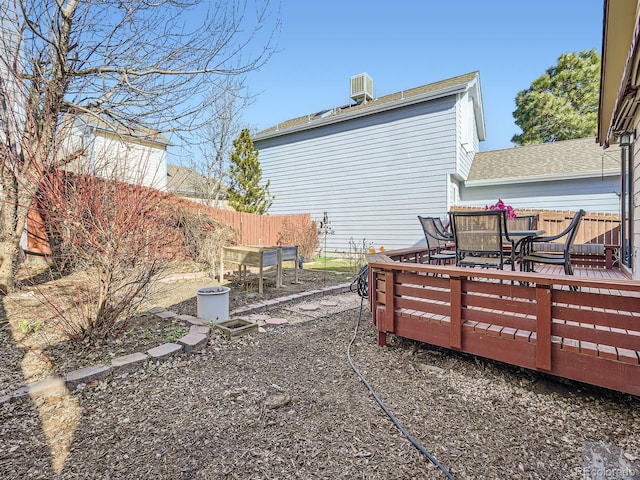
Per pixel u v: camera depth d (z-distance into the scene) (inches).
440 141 384.8
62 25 166.9
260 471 68.4
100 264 132.1
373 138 434.3
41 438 78.1
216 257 297.0
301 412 89.7
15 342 129.0
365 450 74.8
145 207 149.5
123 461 70.9
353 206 454.9
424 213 397.1
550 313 96.0
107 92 185.2
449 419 87.0
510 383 106.1
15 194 186.4
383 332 136.4
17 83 148.1
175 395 98.1
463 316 113.3
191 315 172.9
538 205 407.8
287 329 160.1
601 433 81.1
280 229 423.8
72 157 155.1
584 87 745.0
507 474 67.4
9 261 186.2
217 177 661.3
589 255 240.1
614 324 88.0
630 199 193.2
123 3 171.2
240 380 107.7
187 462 70.8
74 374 102.2
